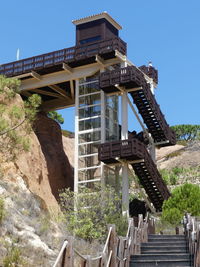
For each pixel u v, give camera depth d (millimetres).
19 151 16234
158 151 65812
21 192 21672
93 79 33562
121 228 22500
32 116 15984
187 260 14070
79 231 21266
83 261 9062
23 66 34375
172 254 14695
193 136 73312
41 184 29828
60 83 35375
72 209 25781
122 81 30016
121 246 12945
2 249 14078
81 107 33500
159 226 24469
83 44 32719
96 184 29766
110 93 31859
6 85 16125
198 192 26438
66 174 37000
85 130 32781
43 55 33812
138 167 29812
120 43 32250
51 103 40000
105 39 32156
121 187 32719
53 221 21250
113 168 32500
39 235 17375
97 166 31266
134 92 30938
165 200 27672
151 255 14617
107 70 33406
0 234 15227
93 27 34844
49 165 35062
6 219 16281
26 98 36875
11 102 17016
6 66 35000
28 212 19312
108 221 23078
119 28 36375
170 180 48219
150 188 30375
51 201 30219
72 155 47156
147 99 30547
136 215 32250
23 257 14508
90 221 22156
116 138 33719
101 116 32344
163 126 32938
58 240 17766
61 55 33219
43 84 34688
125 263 13633
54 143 38375
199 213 25297
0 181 21422
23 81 35219
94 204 24797
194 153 60375
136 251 15492
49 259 15734
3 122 14836
